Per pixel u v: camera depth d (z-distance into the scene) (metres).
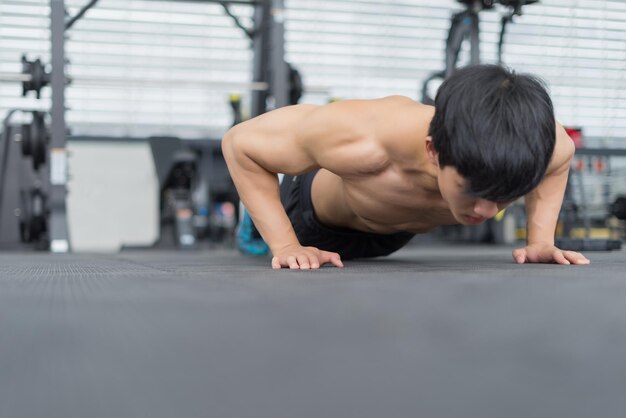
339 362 0.46
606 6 7.28
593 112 7.39
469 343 0.52
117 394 0.39
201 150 6.83
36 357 0.48
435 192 1.63
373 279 1.20
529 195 1.93
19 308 0.76
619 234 6.27
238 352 0.50
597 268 1.58
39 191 5.16
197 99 7.18
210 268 1.71
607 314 0.69
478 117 1.24
